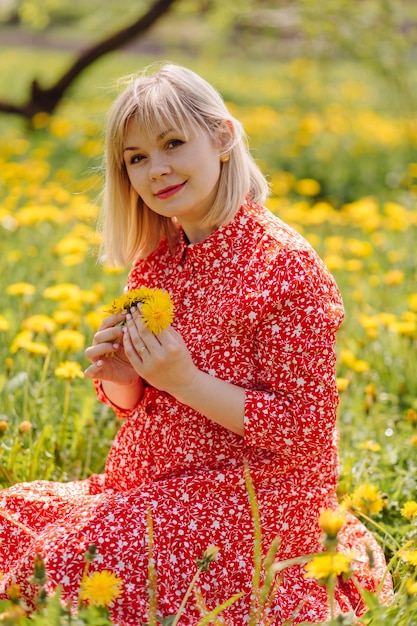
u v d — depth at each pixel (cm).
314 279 242
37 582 204
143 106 241
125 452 261
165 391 247
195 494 241
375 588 251
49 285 521
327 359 239
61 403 371
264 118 1255
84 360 407
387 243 670
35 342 399
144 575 228
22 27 3338
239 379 245
